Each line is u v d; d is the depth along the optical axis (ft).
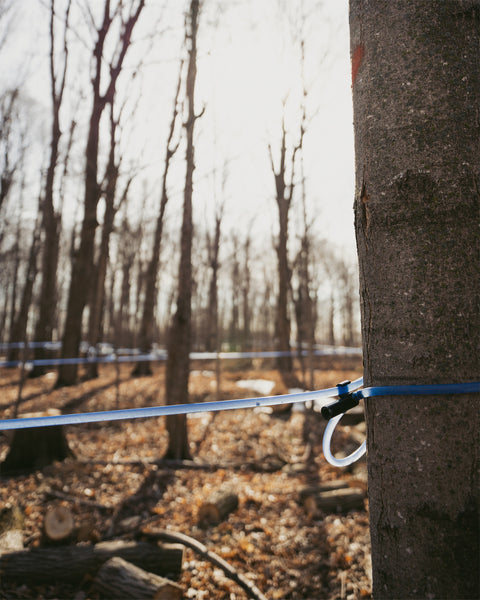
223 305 101.40
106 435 24.43
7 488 15.71
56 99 34.78
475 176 3.68
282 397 5.16
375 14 4.05
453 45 3.80
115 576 10.10
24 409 30.22
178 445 20.42
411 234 3.71
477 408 3.51
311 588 10.82
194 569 11.45
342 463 5.16
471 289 3.59
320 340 144.05
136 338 81.00
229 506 14.64
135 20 26.27
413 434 3.59
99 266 40.86
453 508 3.42
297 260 47.65
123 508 14.60
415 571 3.49
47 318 50.14
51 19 27.50
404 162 3.76
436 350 3.56
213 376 49.67
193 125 21.52
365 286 4.02
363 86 4.09
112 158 33.78
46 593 10.16
